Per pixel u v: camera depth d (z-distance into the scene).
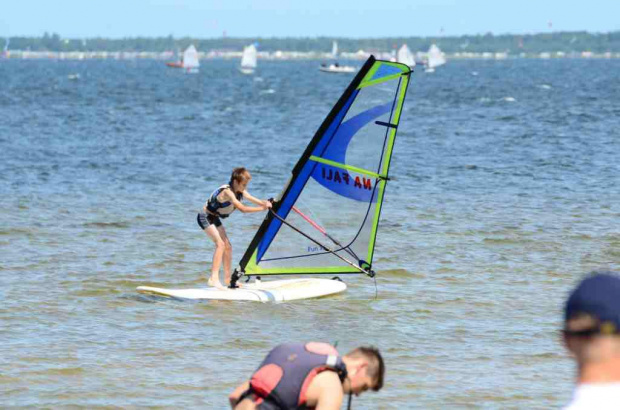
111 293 43.44
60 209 68.00
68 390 29.44
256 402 17.33
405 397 29.14
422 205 71.19
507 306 41.56
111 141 130.50
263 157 110.38
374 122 44.50
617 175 88.44
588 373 10.09
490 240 56.94
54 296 42.44
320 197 45.09
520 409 28.19
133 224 62.25
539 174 90.06
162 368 32.12
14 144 123.44
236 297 42.66
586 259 51.66
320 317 39.88
